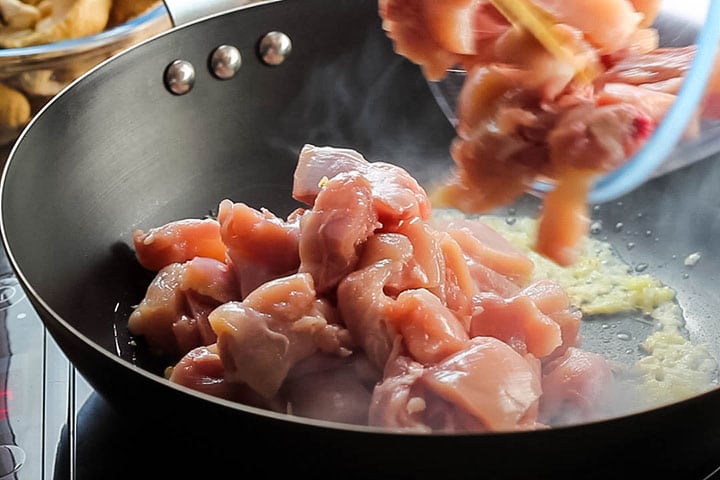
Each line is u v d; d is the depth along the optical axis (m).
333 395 0.47
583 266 0.54
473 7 0.46
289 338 0.46
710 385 0.49
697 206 0.55
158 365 0.50
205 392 0.47
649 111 0.45
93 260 0.52
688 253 0.54
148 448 0.46
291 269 0.50
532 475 0.41
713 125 0.47
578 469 0.41
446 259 0.49
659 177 0.56
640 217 0.56
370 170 0.51
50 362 0.50
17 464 0.47
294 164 0.57
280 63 0.56
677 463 0.43
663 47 0.50
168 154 0.55
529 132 0.45
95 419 0.48
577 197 0.46
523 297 0.48
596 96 0.45
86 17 0.60
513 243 0.56
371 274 0.47
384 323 0.46
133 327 0.51
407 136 0.58
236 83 0.56
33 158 0.49
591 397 0.48
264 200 0.57
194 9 0.54
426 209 0.51
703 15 0.49
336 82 0.57
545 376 0.48
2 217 0.46
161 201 0.55
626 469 0.42
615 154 0.44
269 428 0.40
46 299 0.49
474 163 0.46
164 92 0.54
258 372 0.46
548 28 0.44
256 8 0.55
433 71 0.48
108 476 0.46
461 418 0.44
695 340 0.52
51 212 0.50
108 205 0.53
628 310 0.53
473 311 0.48
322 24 0.56
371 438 0.39
